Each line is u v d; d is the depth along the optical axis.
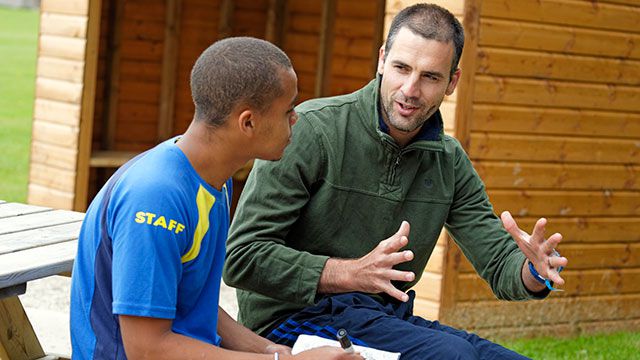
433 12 3.42
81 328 2.80
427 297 6.09
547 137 6.38
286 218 3.39
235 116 2.73
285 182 3.39
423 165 3.59
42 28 8.32
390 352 3.14
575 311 6.66
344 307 3.38
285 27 9.93
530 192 6.36
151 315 2.59
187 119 9.66
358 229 3.52
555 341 6.45
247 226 3.38
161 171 2.67
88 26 7.95
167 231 2.62
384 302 3.57
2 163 13.11
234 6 9.79
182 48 9.55
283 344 3.36
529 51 6.21
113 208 2.68
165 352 2.64
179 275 2.69
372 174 3.50
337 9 9.76
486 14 6.02
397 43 3.40
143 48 9.30
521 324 6.41
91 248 2.77
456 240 3.80
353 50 9.71
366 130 3.49
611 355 6.14
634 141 6.75
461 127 6.01
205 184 2.75
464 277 6.14
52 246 3.34
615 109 6.64
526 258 3.51
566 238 6.57
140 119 9.39
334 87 9.85
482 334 6.25
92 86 8.03
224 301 6.85
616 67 6.59
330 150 3.44
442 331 3.35
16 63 22.17
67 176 8.09
